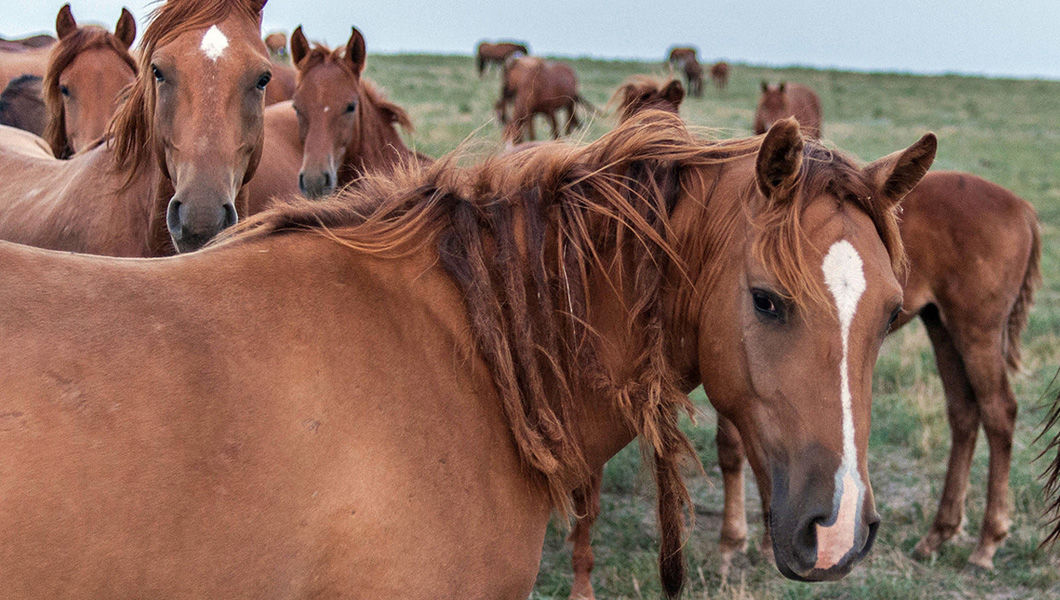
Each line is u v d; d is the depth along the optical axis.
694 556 4.53
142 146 3.72
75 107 4.86
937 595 4.26
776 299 1.86
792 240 1.84
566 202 2.09
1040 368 6.95
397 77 33.56
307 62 6.90
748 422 1.98
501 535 1.92
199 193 3.35
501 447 1.94
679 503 2.28
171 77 3.44
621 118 5.52
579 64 44.84
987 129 28.41
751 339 1.91
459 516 1.83
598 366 2.08
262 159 6.13
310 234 1.94
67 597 1.43
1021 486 5.09
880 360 7.17
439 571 1.80
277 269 1.82
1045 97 40.88
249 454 1.60
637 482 2.34
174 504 1.51
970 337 4.66
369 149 7.23
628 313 2.10
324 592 1.70
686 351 2.12
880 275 1.85
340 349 1.77
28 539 1.39
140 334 1.58
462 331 1.95
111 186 3.86
